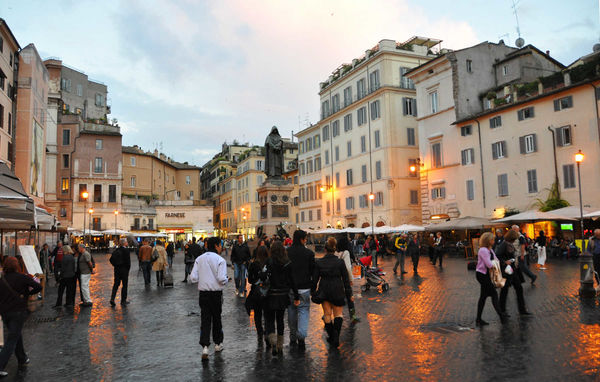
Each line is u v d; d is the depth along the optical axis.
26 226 15.95
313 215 62.03
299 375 6.14
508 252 9.55
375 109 49.12
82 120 61.38
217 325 7.49
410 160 47.75
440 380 5.71
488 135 36.75
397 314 10.29
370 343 7.73
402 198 46.97
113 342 8.41
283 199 25.59
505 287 9.55
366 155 50.53
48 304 13.34
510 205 34.69
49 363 7.11
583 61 36.06
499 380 5.62
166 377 6.25
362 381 5.80
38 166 38.28
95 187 59.59
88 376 6.39
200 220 71.69
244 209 73.44
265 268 7.24
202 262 7.41
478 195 37.53
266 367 6.57
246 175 78.94
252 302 7.92
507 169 35.03
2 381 6.26
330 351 7.32
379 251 37.47
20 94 34.94
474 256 29.08
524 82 39.56
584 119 30.11
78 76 71.00
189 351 7.64
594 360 6.27
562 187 31.16
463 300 11.84
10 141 33.59
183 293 15.81
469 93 40.66
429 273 19.77
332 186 55.72
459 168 39.38
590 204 29.53
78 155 59.22
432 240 33.03
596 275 11.81
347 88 54.88
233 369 6.53
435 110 42.50
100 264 33.78
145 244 18.45
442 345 7.38
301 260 7.65
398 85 48.38
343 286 7.69
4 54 31.91
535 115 33.09
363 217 50.72
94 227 59.19
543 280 15.33
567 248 25.67
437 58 41.28
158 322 10.31
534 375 5.75
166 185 81.81
